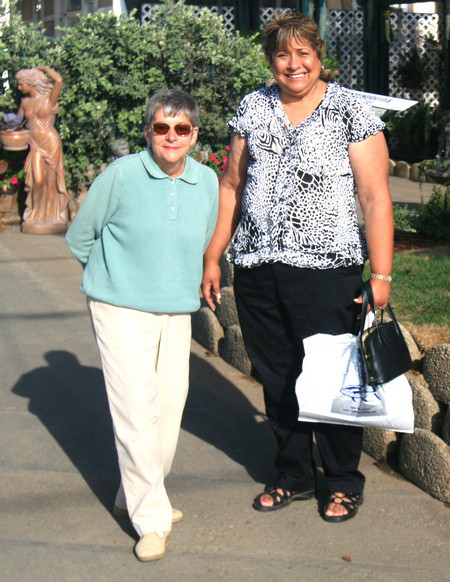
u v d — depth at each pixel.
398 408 3.19
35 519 3.50
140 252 3.09
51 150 9.62
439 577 3.04
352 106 3.18
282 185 3.24
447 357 3.64
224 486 3.80
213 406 4.81
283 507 3.57
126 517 3.51
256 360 3.52
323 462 3.49
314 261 3.23
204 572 3.09
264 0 14.72
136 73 10.02
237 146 3.39
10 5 10.80
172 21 10.05
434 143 14.62
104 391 5.06
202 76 10.23
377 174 3.21
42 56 10.66
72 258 8.52
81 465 4.04
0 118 10.06
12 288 7.35
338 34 15.28
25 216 9.80
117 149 9.12
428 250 6.47
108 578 3.05
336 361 3.20
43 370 5.40
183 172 3.12
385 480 3.81
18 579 3.04
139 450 3.12
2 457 4.12
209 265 3.56
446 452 3.57
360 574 3.06
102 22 9.91
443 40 14.03
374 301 3.21
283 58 3.14
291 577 3.04
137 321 3.12
